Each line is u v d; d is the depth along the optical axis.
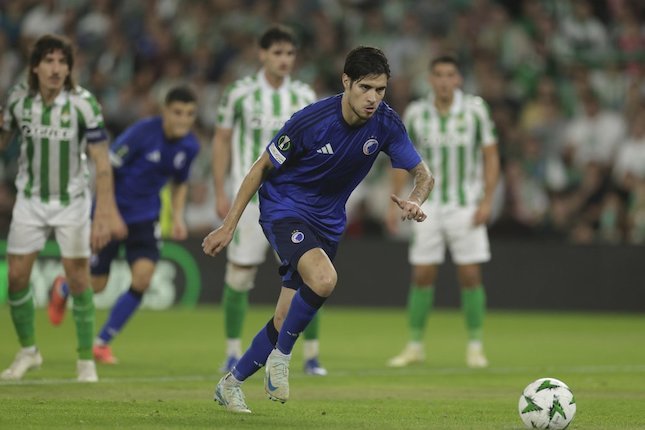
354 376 32.62
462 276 37.41
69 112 28.08
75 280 28.98
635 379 32.00
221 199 35.06
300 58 69.94
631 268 56.97
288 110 34.72
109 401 24.95
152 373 32.25
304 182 22.83
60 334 44.69
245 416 22.59
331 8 73.12
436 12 70.94
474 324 36.72
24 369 29.34
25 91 28.08
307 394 27.92
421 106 38.66
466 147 38.09
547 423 20.81
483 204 37.69
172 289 59.22
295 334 21.83
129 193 36.34
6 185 61.94
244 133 34.72
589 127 63.84
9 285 29.03
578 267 57.50
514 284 58.16
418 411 24.41
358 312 57.69
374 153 22.95
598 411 24.70
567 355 39.69
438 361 37.62
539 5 71.06
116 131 67.69
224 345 41.44
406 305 58.44
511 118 65.69
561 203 60.12
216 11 73.25
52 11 74.00
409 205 22.14
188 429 20.52
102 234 28.20
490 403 26.19
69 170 28.62
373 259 58.88
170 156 36.75
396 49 69.62
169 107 36.28
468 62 69.06
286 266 22.59
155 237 36.69
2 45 72.31
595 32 70.31
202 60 69.56
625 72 66.50
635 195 58.84
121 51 72.06
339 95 22.62
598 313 57.28
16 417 21.89
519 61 68.62
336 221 23.36
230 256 33.91
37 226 28.69
